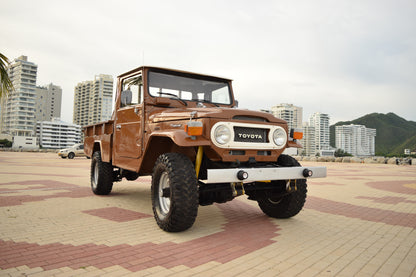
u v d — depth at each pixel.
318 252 3.11
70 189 7.37
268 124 3.96
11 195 6.32
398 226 4.29
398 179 11.35
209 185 3.88
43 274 2.40
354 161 24.86
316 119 185.50
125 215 4.66
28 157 27.23
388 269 2.69
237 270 2.57
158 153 4.40
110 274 2.43
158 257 2.85
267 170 3.51
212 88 5.21
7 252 2.92
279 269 2.62
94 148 6.72
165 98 4.56
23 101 138.50
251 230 3.92
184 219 3.44
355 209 5.54
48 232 3.64
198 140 3.45
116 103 5.63
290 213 4.36
